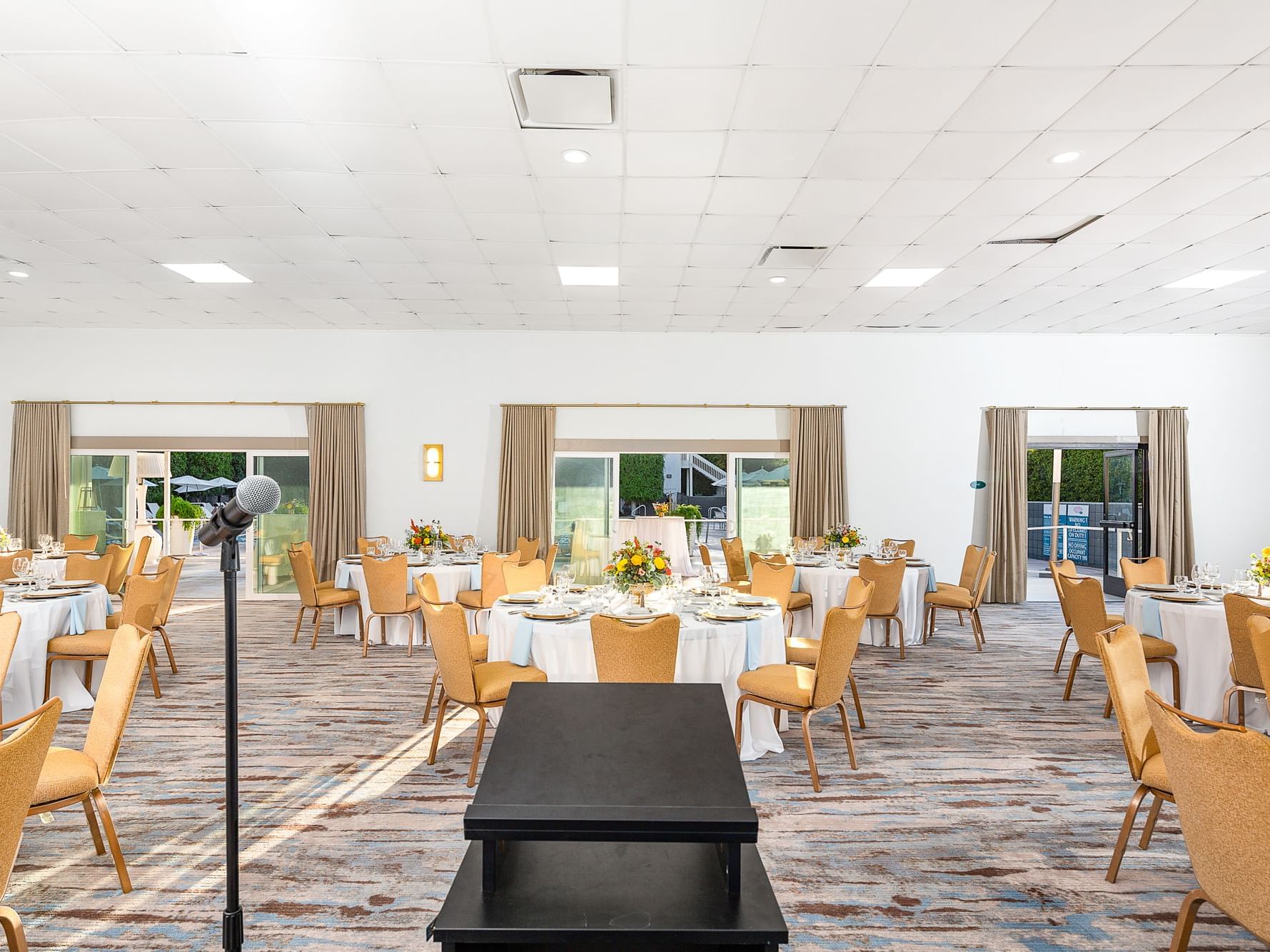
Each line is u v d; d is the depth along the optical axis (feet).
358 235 18.67
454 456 30.60
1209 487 30.89
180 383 30.27
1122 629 10.14
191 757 13.53
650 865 5.05
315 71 11.19
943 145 13.60
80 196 16.17
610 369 30.76
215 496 56.59
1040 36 10.21
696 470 31.37
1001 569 30.83
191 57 10.79
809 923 8.57
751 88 11.61
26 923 8.45
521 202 16.47
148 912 8.69
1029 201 16.37
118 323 29.04
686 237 18.79
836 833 10.77
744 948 4.44
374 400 30.53
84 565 21.67
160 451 30.40
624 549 14.60
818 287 23.53
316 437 29.94
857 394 31.04
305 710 16.39
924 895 9.18
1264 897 6.00
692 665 13.11
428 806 11.56
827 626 12.25
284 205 16.66
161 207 16.81
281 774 12.79
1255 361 30.83
